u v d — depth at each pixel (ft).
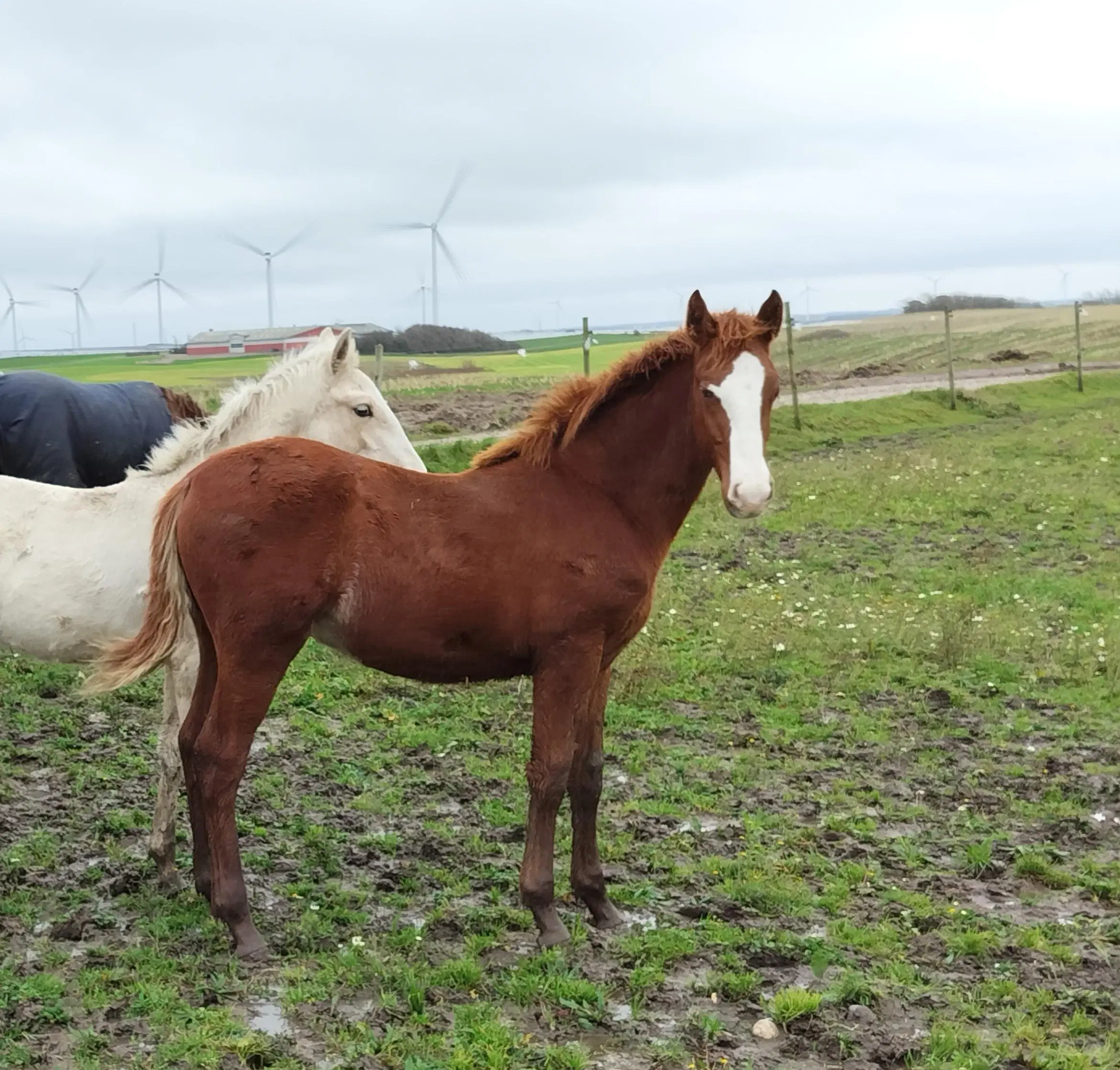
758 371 15.03
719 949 15.60
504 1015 13.93
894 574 37.96
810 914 16.65
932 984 14.65
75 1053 12.70
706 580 36.63
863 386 110.42
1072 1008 14.20
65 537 17.69
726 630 30.81
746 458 14.66
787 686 27.22
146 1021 13.38
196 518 15.05
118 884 16.96
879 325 279.08
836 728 24.75
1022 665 28.89
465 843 19.01
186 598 15.67
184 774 16.80
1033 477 56.44
